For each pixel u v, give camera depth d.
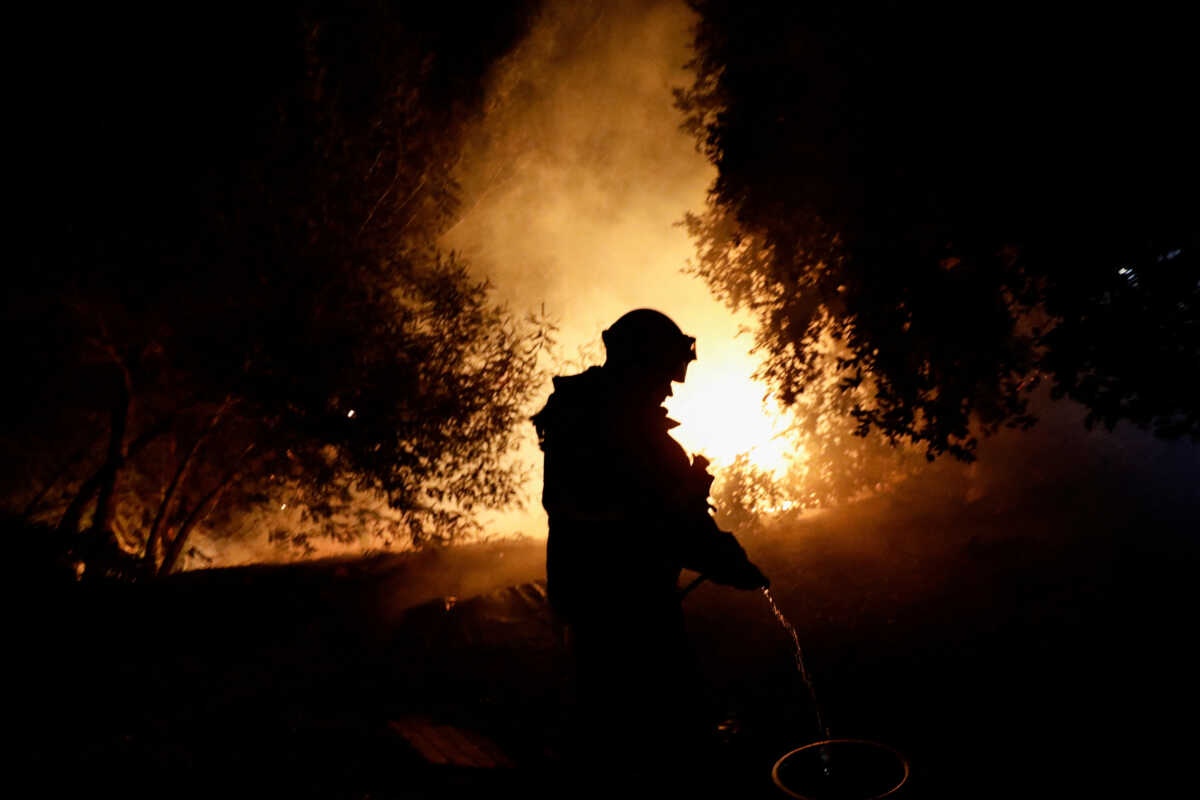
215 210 7.55
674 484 2.39
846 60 4.48
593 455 2.42
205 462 9.53
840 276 5.36
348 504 9.16
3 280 7.41
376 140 8.47
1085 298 4.11
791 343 6.14
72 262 7.45
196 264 7.62
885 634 5.09
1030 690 4.08
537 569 8.49
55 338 7.95
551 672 5.10
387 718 4.30
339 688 4.93
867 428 5.48
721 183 5.88
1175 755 3.25
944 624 5.15
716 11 5.78
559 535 2.49
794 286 5.87
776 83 5.16
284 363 7.86
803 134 4.99
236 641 6.05
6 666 5.22
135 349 8.19
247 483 9.55
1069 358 4.30
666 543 2.38
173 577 8.40
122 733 4.16
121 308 7.80
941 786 3.34
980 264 4.47
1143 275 3.93
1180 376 4.08
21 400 8.49
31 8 7.16
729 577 2.40
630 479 2.37
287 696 4.79
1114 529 6.27
